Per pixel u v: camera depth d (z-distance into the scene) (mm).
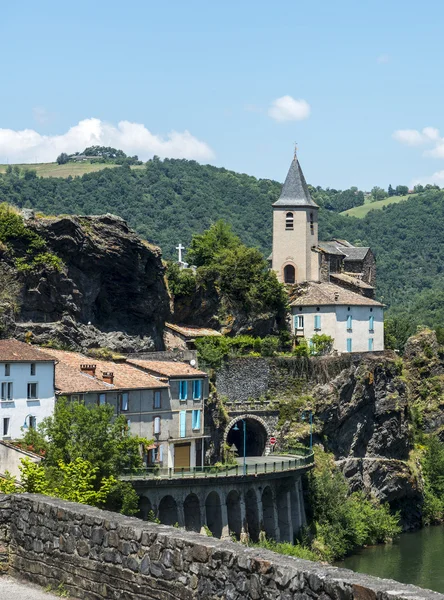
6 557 28797
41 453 91375
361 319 164125
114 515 25859
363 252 190125
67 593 26547
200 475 108375
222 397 140000
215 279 154250
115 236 135125
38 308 128625
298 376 148875
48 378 105062
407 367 176625
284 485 120312
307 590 19844
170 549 23250
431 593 18375
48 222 129875
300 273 174250
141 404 116688
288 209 175000
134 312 139250
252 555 21266
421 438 167875
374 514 136500
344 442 149000
